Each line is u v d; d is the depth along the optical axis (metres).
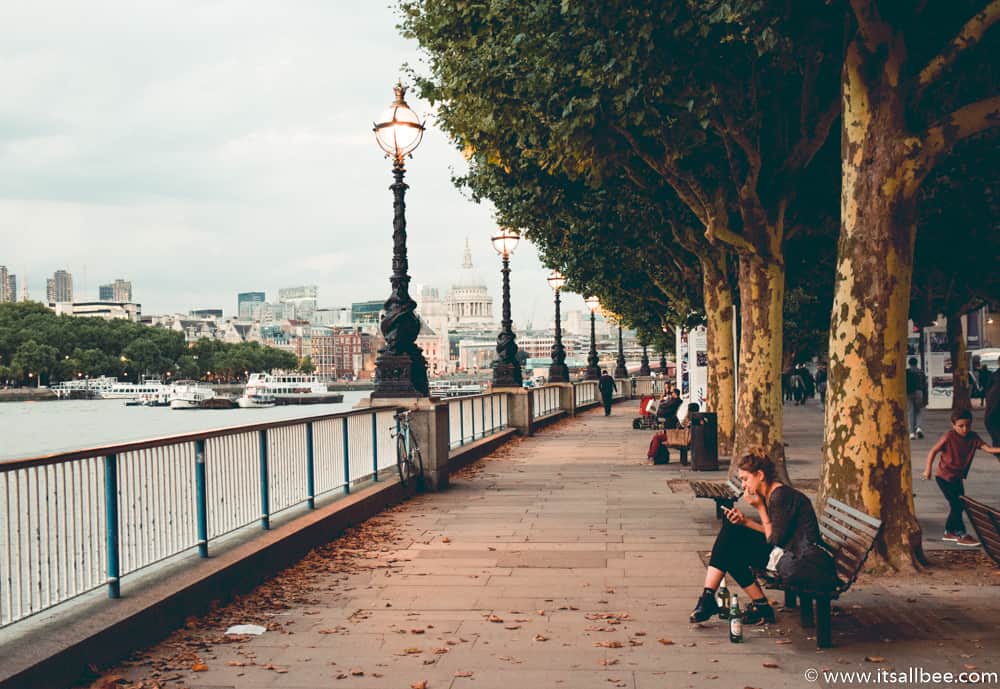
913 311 33.75
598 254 28.50
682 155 13.45
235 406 174.75
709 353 21.16
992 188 21.16
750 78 13.98
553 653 6.50
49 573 6.01
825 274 27.48
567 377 40.09
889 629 6.95
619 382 58.75
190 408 167.50
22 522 5.74
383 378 16.02
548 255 36.59
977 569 8.93
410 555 10.17
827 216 18.42
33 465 5.78
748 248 14.50
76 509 6.32
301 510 11.20
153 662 6.29
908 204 8.87
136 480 7.13
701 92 12.27
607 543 10.88
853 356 9.02
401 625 7.29
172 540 7.70
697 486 11.80
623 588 8.55
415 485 15.45
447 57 16.42
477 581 8.88
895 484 8.90
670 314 39.00
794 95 15.34
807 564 6.54
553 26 12.72
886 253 8.87
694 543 10.84
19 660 5.38
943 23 11.61
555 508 13.76
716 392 21.05
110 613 6.41
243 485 9.27
